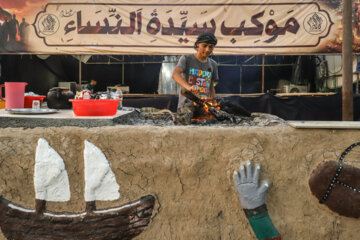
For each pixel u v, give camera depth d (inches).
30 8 215.2
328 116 201.8
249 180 60.8
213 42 92.5
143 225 63.7
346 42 113.4
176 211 63.7
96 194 63.8
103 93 89.7
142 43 216.2
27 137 64.7
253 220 60.2
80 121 66.5
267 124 74.9
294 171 62.3
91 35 216.5
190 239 63.2
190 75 96.9
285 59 355.3
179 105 96.7
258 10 210.5
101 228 63.4
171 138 63.9
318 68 328.5
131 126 66.8
